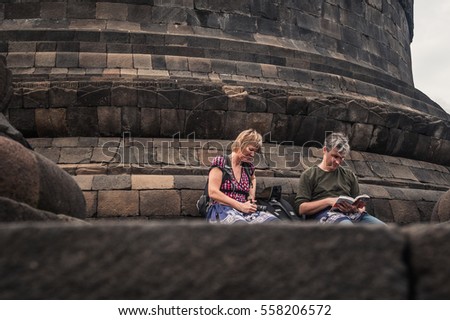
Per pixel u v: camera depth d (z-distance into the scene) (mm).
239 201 12391
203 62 19219
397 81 24156
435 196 17656
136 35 19484
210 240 5031
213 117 16875
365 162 18328
